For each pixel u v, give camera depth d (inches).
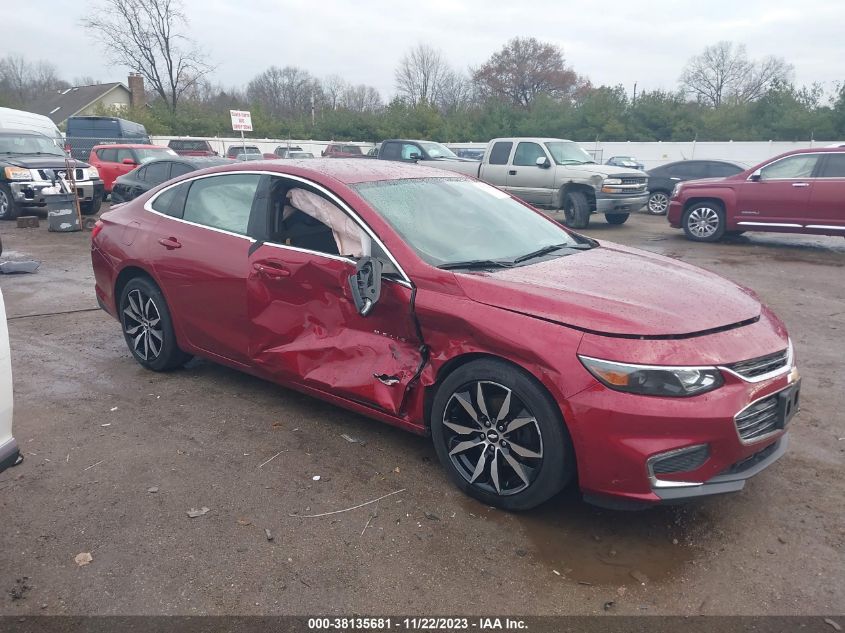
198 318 182.9
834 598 108.8
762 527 128.3
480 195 182.1
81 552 119.7
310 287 156.3
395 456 154.8
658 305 125.5
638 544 123.0
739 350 119.0
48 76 2957.7
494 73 2797.7
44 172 591.8
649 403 113.0
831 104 1569.9
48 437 163.8
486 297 130.0
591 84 2832.2
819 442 163.5
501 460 131.3
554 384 118.1
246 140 1540.4
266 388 195.5
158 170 543.8
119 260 201.8
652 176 746.2
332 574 114.3
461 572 115.0
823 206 455.5
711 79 2613.2
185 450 157.4
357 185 159.0
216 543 122.4
